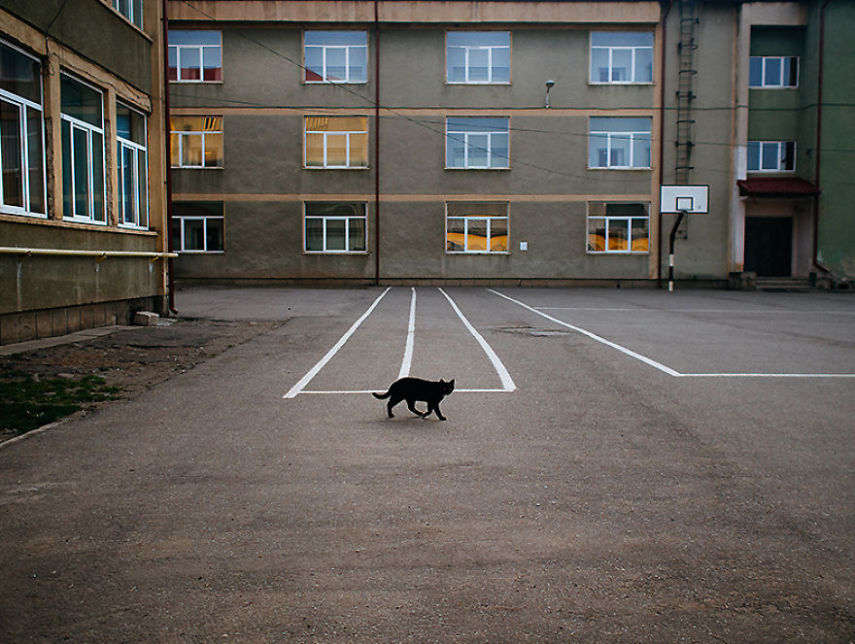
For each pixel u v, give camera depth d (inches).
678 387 317.7
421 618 118.6
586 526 156.9
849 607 122.8
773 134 1205.7
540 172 1168.2
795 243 1205.1
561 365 378.3
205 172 1149.7
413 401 254.5
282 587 129.1
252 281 1160.8
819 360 399.2
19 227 411.8
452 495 176.4
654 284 1177.4
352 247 1175.0
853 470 197.2
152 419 256.4
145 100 590.6
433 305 776.3
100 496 175.9
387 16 1135.6
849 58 1150.3
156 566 137.4
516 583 130.7
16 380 319.6
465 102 1162.0
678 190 1134.4
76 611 120.6
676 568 136.9
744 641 112.3
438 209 1168.8
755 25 1168.2
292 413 266.2
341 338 489.4
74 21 473.7
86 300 494.6
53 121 447.8
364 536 151.3
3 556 141.7
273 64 1147.9
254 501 172.4
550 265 1175.6
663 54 1157.1
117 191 540.1
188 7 1123.9
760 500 173.2
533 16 1140.5
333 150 1165.1
